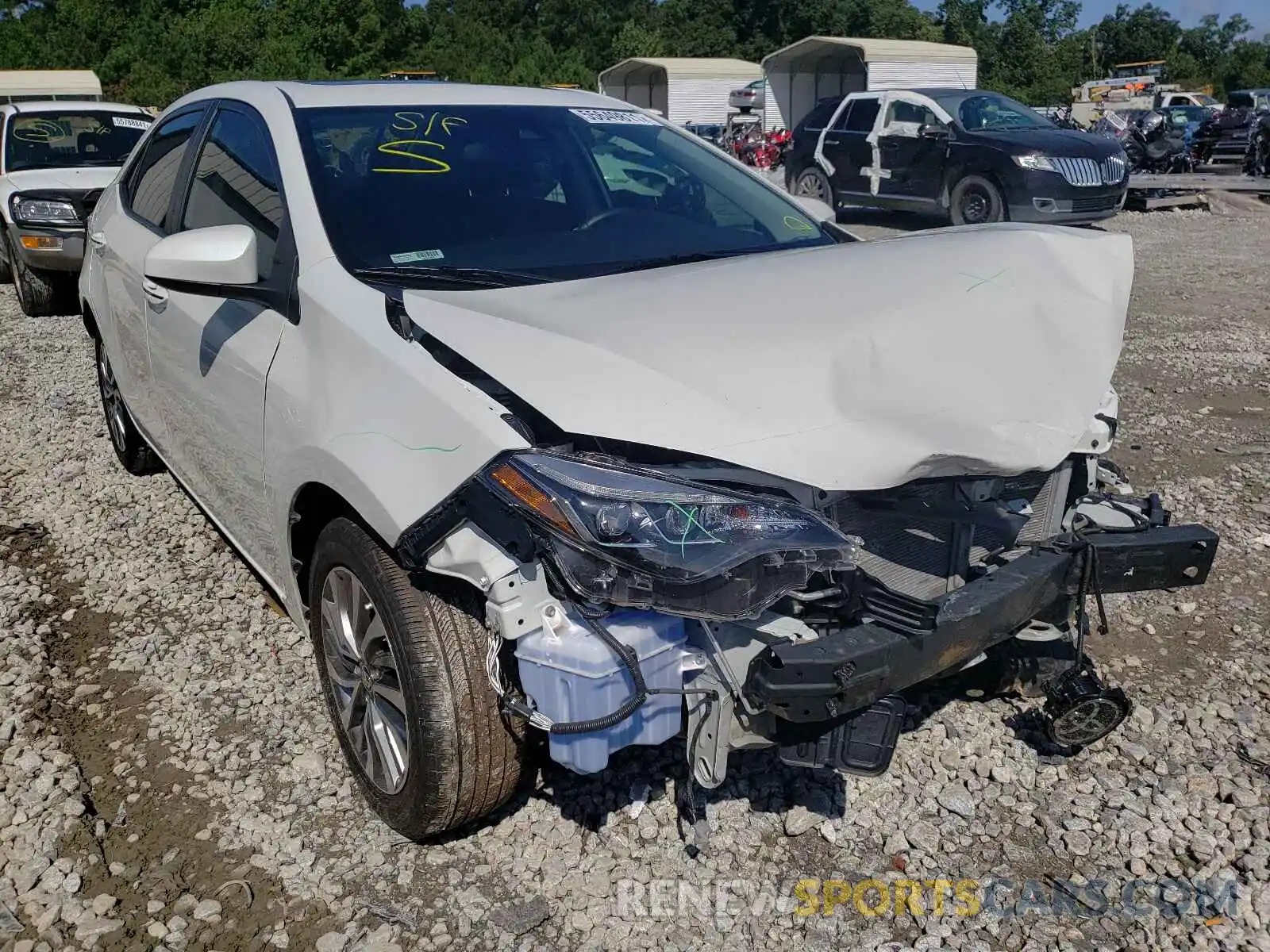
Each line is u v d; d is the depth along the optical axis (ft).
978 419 7.80
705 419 7.36
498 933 8.15
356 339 8.55
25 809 9.35
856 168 49.90
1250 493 16.62
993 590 8.24
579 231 10.82
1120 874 8.75
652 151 12.50
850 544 7.48
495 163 11.23
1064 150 42.98
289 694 11.23
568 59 204.95
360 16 156.35
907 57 91.20
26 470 17.81
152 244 13.06
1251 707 10.93
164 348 12.34
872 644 7.45
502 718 8.15
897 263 9.33
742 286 8.89
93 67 141.38
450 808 8.36
